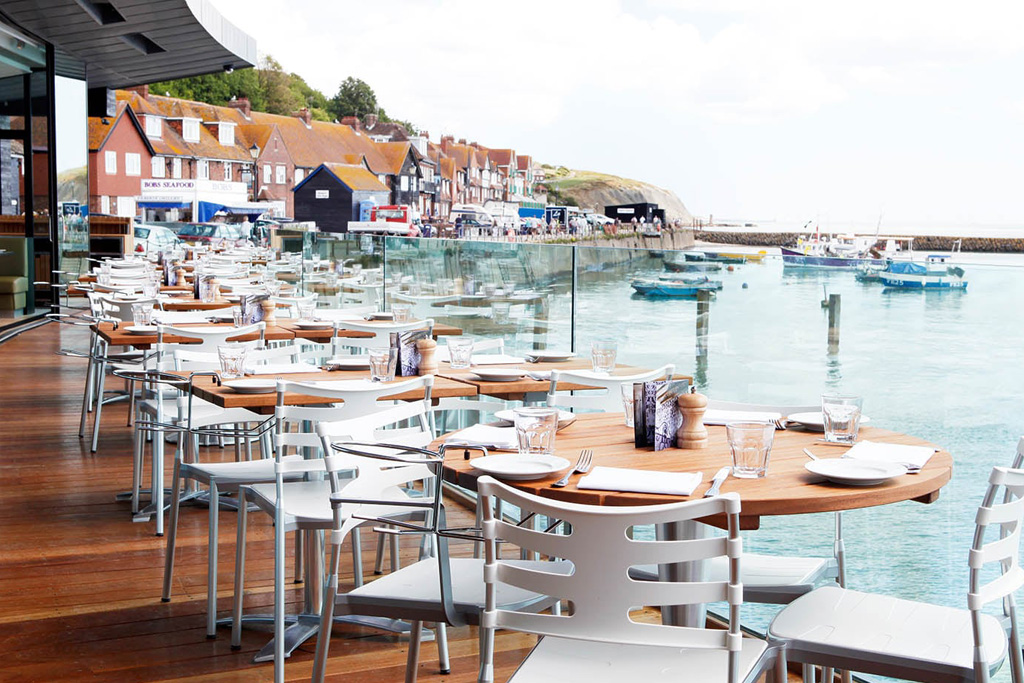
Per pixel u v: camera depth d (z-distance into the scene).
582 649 2.24
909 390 3.45
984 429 3.21
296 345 4.52
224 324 6.11
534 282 5.41
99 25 13.75
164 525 4.93
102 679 3.23
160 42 15.71
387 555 4.51
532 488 2.26
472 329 6.19
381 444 2.54
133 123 55.62
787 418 2.97
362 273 8.30
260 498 3.35
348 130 78.12
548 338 5.30
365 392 3.17
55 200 14.37
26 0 12.12
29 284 13.90
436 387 3.76
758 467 2.31
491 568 2.02
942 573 3.33
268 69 82.19
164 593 3.94
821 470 2.27
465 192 84.81
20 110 14.12
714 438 2.81
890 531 3.45
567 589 1.92
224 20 16.23
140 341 5.57
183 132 62.59
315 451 3.79
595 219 75.00
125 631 3.63
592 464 2.48
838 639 2.24
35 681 3.21
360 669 3.34
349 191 64.38
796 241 81.06
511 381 3.99
